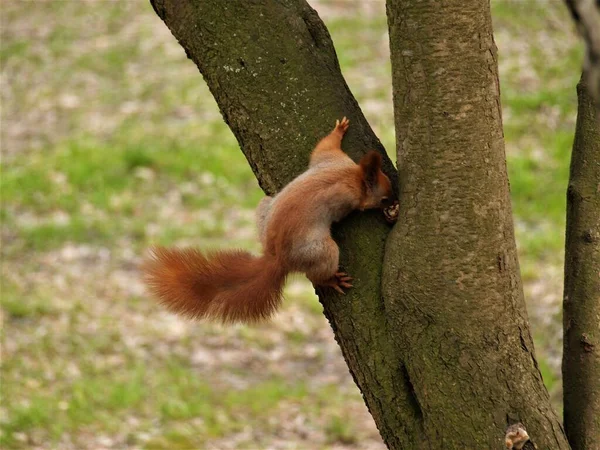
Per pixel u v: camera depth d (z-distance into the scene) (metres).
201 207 20.22
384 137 21.80
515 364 4.66
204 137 23.17
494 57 4.61
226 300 5.66
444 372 4.65
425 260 4.67
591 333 5.14
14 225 19.38
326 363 15.09
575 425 5.16
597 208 5.15
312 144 5.21
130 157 21.94
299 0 5.35
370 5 30.92
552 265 16.95
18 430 12.38
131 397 13.41
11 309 16.09
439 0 4.50
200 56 5.25
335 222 5.17
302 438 12.61
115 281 17.33
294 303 16.89
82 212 19.98
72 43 29.62
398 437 4.81
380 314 4.86
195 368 14.75
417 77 4.59
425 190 4.66
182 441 12.38
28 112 25.44
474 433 4.58
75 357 14.77
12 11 32.16
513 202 19.62
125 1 32.69
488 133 4.59
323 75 5.26
